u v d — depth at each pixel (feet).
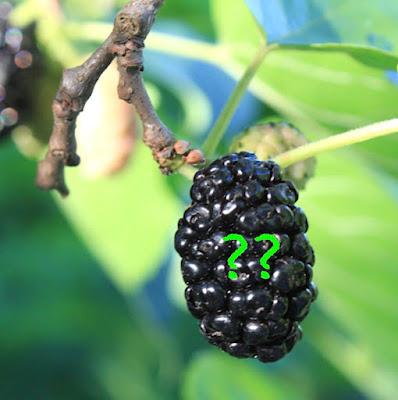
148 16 0.39
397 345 0.72
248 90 0.64
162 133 0.40
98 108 0.59
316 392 0.95
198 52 0.58
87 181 0.69
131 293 0.70
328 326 0.76
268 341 0.39
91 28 0.58
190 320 0.86
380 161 0.64
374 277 0.71
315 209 0.70
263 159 0.45
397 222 0.69
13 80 0.57
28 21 0.58
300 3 0.49
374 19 0.50
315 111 0.61
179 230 0.40
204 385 0.65
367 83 0.59
